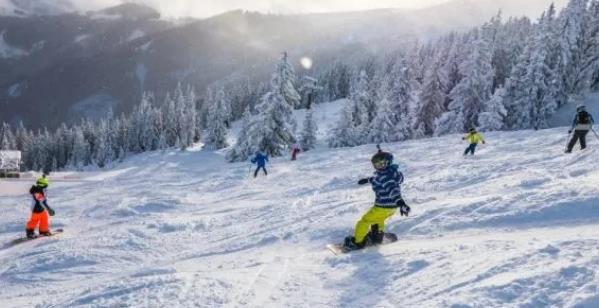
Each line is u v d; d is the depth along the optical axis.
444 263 5.25
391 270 5.43
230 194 18.70
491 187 10.71
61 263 9.17
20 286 8.20
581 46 47.97
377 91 56.06
